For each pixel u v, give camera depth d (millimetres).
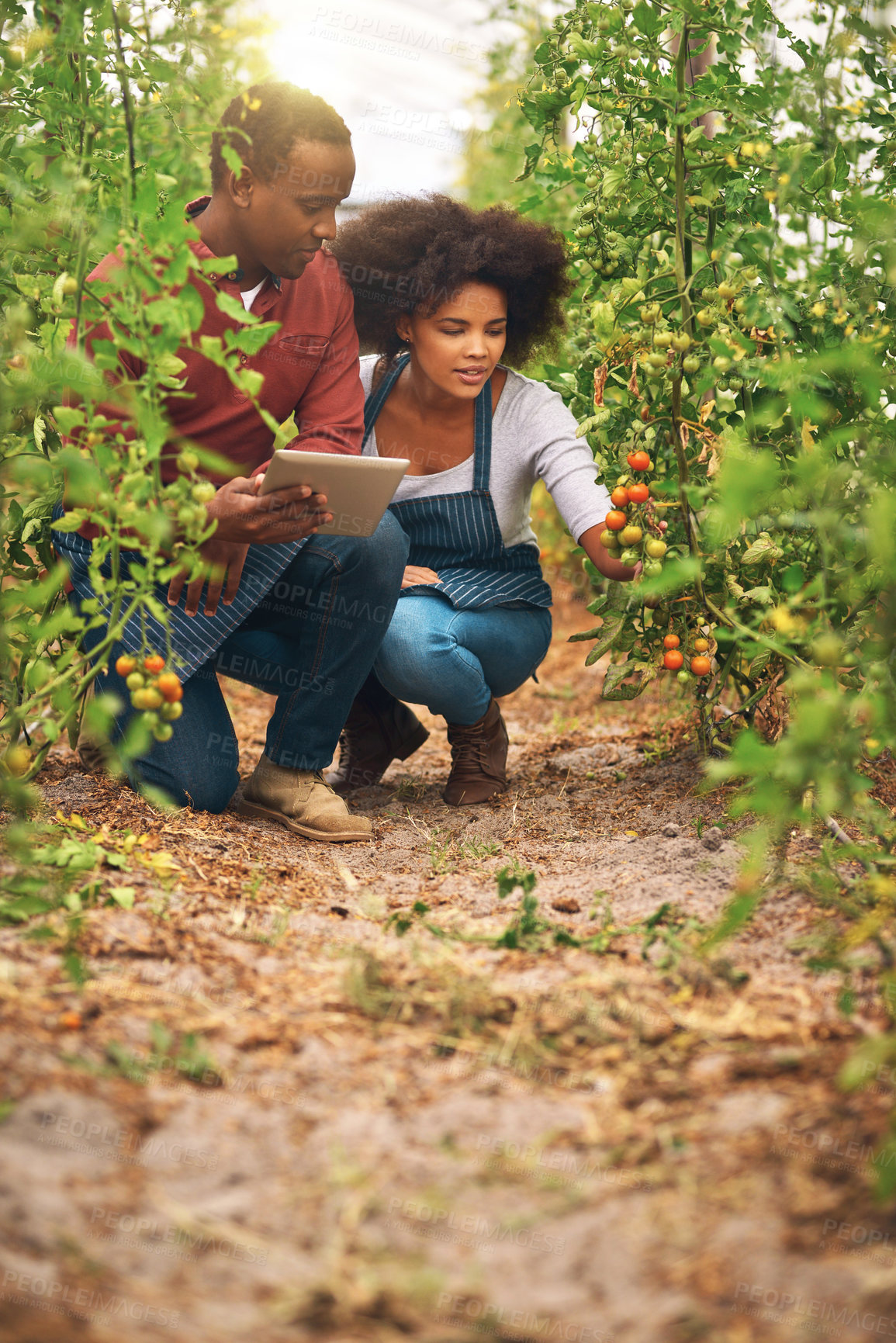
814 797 2053
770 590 2084
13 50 2244
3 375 1962
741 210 2223
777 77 2275
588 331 2643
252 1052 1419
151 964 1624
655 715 3762
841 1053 1399
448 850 2443
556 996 1577
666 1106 1326
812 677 1754
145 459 1763
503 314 2621
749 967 1682
